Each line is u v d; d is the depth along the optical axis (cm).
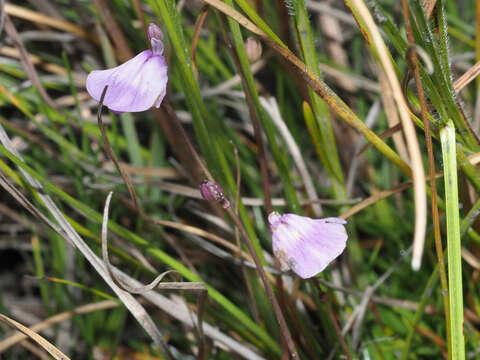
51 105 30
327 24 34
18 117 33
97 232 28
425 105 23
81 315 29
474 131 24
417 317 25
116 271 25
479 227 26
